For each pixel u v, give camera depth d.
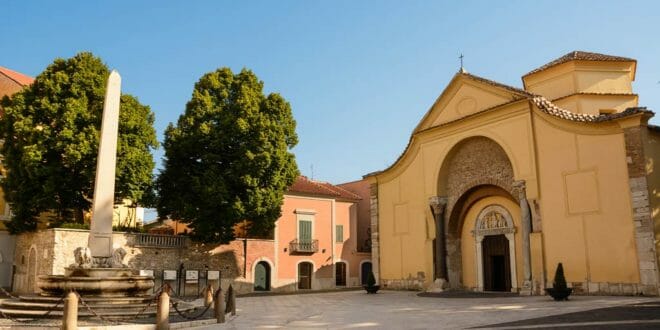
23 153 29.03
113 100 18.72
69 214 31.03
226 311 17.42
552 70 28.72
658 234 19.98
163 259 31.77
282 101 35.81
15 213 30.52
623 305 16.09
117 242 29.97
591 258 21.56
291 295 30.53
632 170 20.55
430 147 29.78
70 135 29.02
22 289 31.44
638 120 20.55
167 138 33.78
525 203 24.41
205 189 31.64
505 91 26.03
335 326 13.66
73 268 16.84
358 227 47.25
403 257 30.88
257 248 37.25
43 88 30.22
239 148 33.59
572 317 13.57
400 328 12.84
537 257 23.45
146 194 31.94
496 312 15.86
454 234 29.12
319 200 42.59
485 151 27.38
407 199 31.14
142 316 15.17
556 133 23.56
